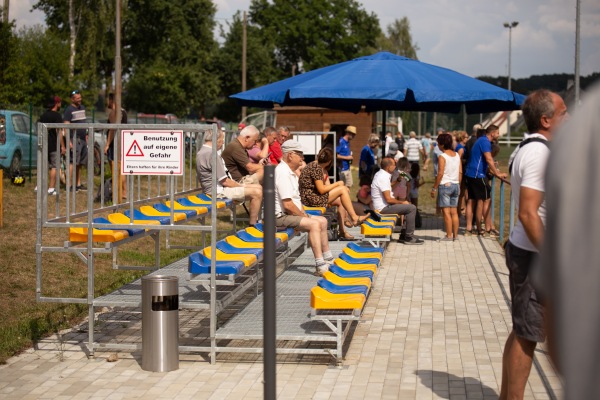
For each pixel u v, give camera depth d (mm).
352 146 41438
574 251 1565
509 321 8758
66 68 46688
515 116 79688
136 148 7211
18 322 8469
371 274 8367
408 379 6617
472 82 15359
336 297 7023
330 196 13641
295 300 8531
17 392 6340
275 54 80250
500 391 5672
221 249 8242
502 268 12414
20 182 17719
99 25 53125
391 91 14133
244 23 49281
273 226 3854
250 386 6480
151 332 6895
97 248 7402
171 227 7195
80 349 7645
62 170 17734
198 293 8125
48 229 13508
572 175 1576
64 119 16953
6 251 11570
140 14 66500
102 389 6414
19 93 33406
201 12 69188
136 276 11172
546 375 6609
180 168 7172
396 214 15148
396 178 15812
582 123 1589
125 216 7949
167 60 66875
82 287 10422
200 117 71562
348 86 14320
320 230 9969
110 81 67000
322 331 7172
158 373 6875
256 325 7457
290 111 39500
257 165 13094
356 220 13695
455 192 15805
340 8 78812
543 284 1646
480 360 7184
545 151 4812
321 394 6242
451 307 9523
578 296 1562
